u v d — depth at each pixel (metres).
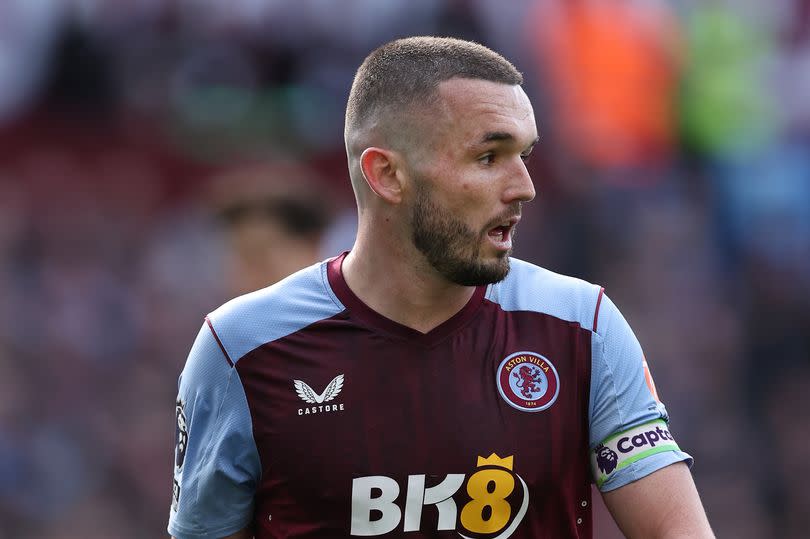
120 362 34.84
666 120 42.22
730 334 39.62
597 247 39.53
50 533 31.89
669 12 42.56
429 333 10.23
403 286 10.23
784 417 38.62
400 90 10.08
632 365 10.33
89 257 36.62
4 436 32.47
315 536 10.13
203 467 10.45
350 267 10.52
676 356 38.50
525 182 9.95
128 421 33.75
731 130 42.69
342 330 10.31
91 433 33.38
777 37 43.91
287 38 38.81
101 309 35.56
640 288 39.34
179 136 38.31
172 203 37.81
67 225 36.91
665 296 39.53
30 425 33.06
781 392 39.28
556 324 10.36
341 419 10.12
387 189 10.14
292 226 18.05
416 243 10.08
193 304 35.97
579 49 40.97
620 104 41.38
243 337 10.42
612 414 10.20
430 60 10.05
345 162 38.81
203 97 38.41
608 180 40.78
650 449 10.08
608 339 10.32
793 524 36.97
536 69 40.38
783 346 40.09
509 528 10.01
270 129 38.72
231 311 10.58
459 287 10.27
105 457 33.09
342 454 10.05
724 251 41.50
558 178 39.94
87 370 34.44
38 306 35.12
